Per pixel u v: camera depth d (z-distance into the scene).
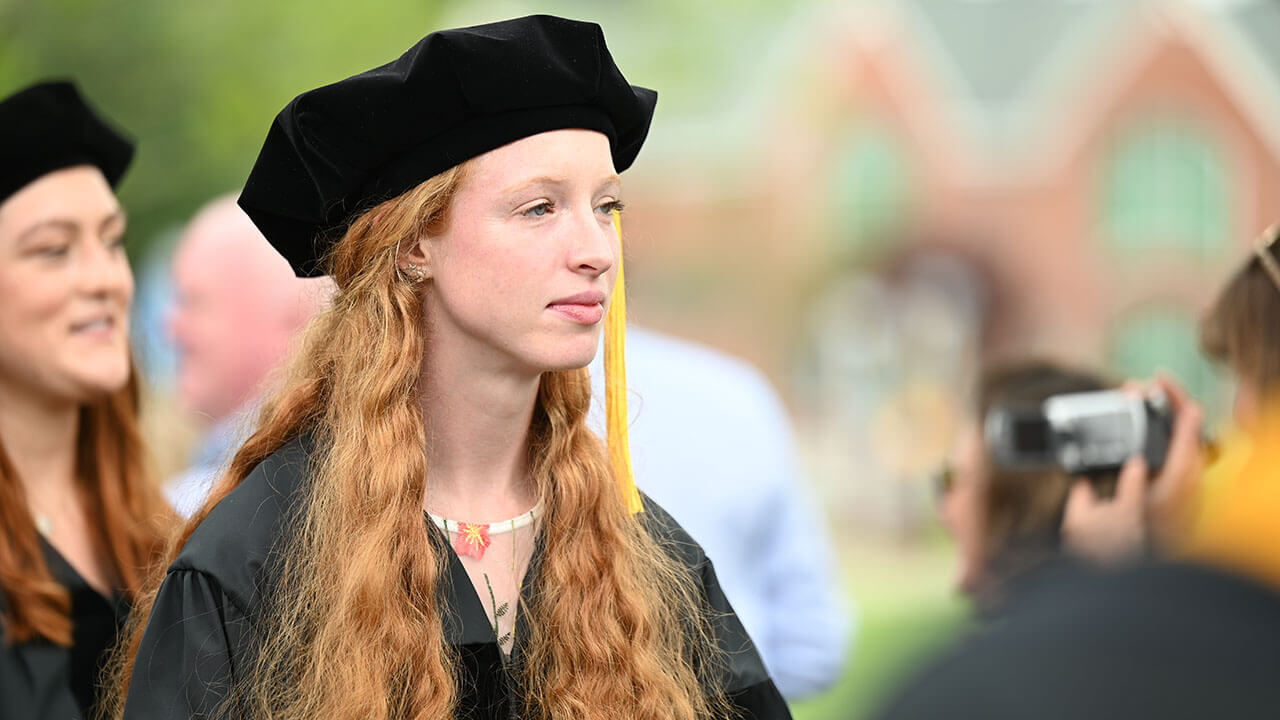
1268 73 102.00
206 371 13.38
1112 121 103.25
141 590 7.60
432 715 6.38
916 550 74.94
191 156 56.62
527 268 6.40
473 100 6.36
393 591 6.51
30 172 9.24
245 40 57.00
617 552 7.07
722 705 7.29
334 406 6.84
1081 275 103.38
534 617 6.86
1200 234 102.94
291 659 6.49
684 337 105.56
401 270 6.68
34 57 55.38
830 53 106.69
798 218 106.19
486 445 6.87
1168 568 4.42
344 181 6.68
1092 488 8.01
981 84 105.06
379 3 58.69
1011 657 4.21
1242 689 4.06
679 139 107.12
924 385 92.25
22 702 8.84
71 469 9.77
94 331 9.48
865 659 34.31
